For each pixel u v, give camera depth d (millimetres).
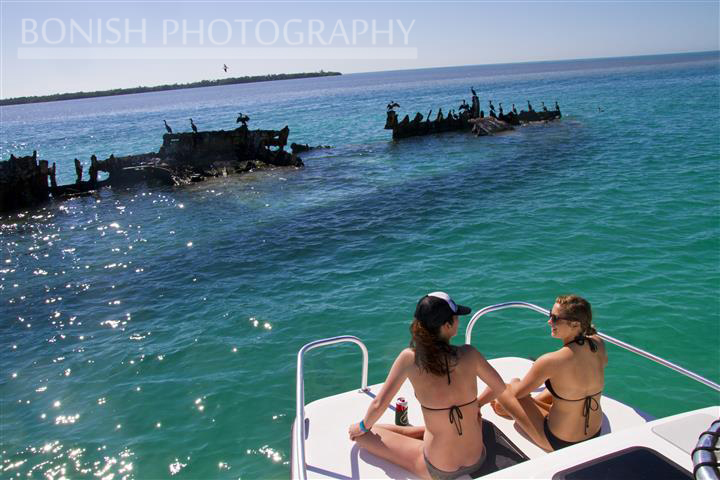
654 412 6727
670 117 38469
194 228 17281
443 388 3461
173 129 65250
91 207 21734
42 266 14297
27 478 6195
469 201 18219
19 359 9141
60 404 7684
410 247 13688
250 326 9758
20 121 142000
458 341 8688
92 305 11383
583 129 35406
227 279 12352
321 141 42875
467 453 3553
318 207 19094
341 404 4859
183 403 7492
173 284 12273
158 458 6418
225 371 8266
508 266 11719
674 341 8219
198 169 26828
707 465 2273
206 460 6340
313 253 13859
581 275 10844
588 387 3822
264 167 28547
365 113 70812
